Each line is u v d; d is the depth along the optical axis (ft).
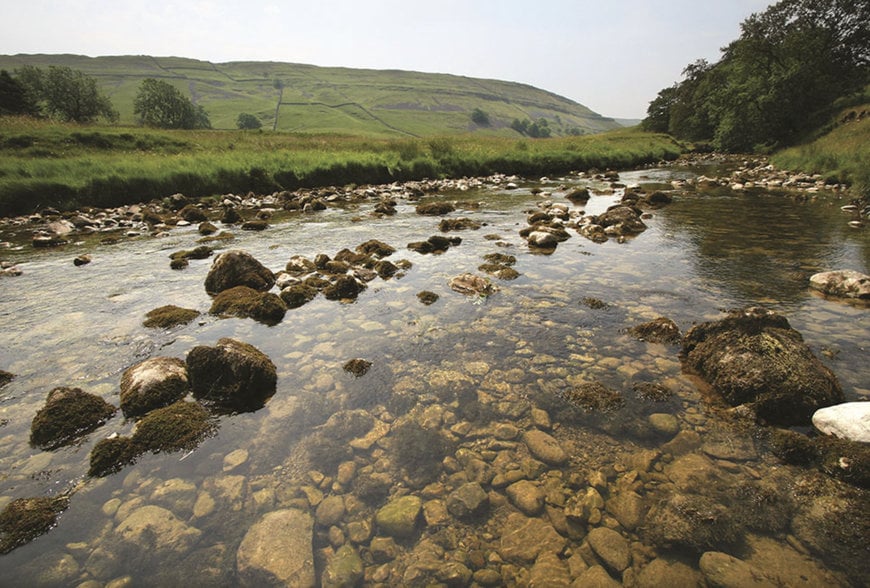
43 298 28.58
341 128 421.18
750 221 48.98
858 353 19.26
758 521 11.05
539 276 31.63
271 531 11.03
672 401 16.44
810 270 31.35
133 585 9.88
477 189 86.28
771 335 17.38
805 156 95.76
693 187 80.74
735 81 159.02
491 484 12.77
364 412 16.22
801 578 9.50
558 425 15.25
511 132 612.70
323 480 13.01
